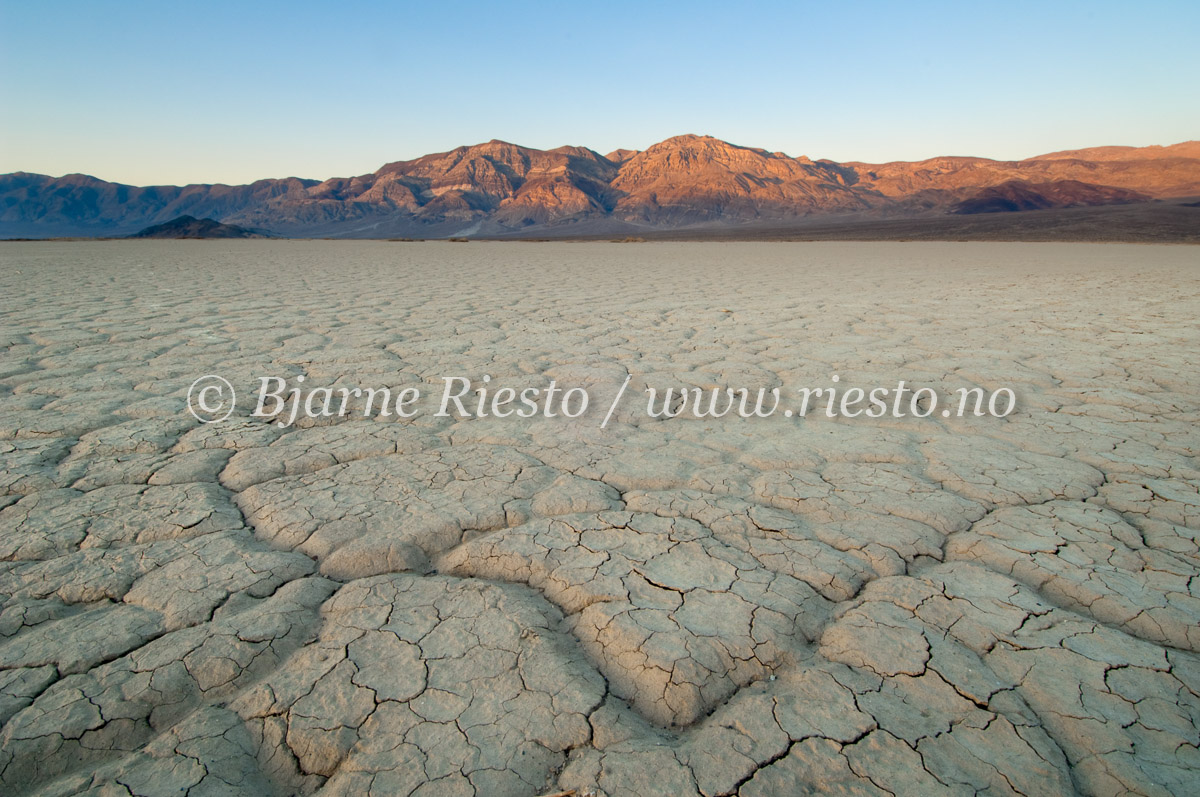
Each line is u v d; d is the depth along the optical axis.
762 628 1.43
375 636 1.41
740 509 1.88
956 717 1.24
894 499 1.95
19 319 4.85
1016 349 3.91
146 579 1.57
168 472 2.09
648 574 1.59
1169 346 3.95
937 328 4.66
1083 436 2.42
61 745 1.20
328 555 1.67
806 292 7.04
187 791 1.13
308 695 1.27
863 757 1.17
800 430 2.52
